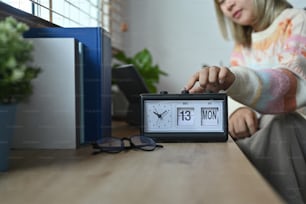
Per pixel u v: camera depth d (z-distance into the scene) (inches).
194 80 29.1
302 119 37.7
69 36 29.2
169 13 69.0
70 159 22.1
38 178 17.6
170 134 27.5
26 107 25.7
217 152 23.7
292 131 37.1
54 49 25.6
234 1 54.5
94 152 24.2
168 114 27.8
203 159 21.5
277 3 51.3
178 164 20.2
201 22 67.5
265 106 32.6
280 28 49.0
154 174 18.0
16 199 14.4
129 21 70.4
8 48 17.2
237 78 29.9
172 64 69.2
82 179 17.2
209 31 67.1
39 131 25.9
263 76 32.1
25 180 17.2
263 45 51.9
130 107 44.7
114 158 22.2
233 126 36.8
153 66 63.4
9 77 17.4
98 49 29.4
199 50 68.0
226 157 22.0
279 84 32.3
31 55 21.1
